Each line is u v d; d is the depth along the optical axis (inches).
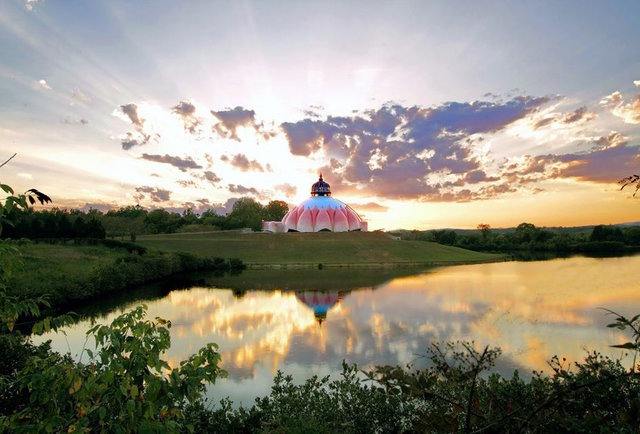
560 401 160.4
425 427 170.2
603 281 1577.3
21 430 155.3
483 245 4500.5
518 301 1192.2
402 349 732.7
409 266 2588.6
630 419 149.8
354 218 4655.5
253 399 520.1
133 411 154.3
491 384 239.1
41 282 1256.8
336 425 255.3
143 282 1903.3
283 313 1105.4
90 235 2802.7
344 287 1620.3
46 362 171.0
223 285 1782.7
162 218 5103.3
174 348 768.3
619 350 671.8
